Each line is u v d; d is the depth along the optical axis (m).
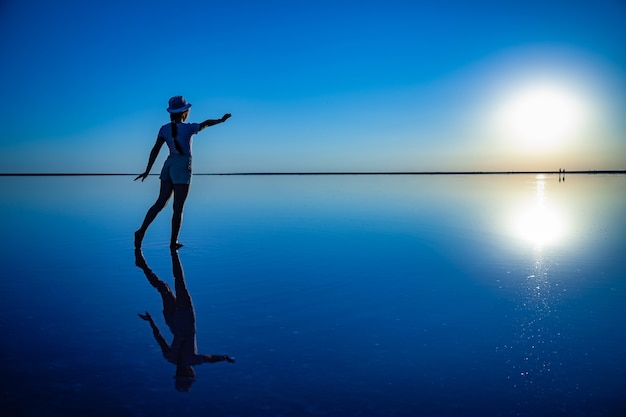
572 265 4.52
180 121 5.92
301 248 5.55
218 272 4.24
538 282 3.84
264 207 11.69
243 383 2.02
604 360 2.25
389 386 2.00
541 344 2.46
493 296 3.41
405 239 6.23
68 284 3.77
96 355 2.31
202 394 1.91
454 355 2.32
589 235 6.54
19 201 13.80
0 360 2.24
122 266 4.52
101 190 21.48
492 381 2.04
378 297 3.40
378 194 17.73
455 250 5.39
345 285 3.75
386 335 2.61
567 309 3.08
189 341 2.51
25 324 2.77
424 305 3.19
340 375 2.10
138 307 3.15
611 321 2.82
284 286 3.72
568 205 11.87
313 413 1.77
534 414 1.77
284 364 2.22
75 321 2.84
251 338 2.56
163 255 5.12
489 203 12.64
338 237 6.46
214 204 12.80
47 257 4.99
